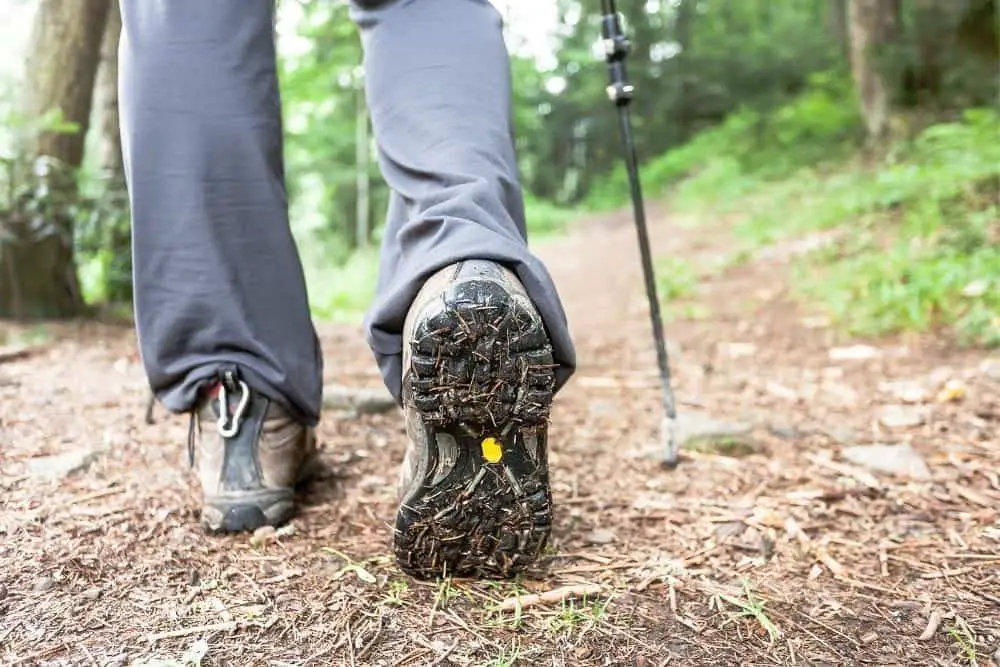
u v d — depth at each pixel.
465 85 1.47
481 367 1.23
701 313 4.79
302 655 1.19
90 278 4.92
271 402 1.60
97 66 4.16
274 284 1.57
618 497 1.87
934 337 3.67
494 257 1.27
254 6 1.51
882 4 9.68
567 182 25.09
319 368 1.67
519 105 23.08
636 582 1.44
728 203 10.25
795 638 1.27
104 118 4.56
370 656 1.19
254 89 1.51
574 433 2.44
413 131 1.45
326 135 12.41
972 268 4.17
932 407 2.64
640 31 22.08
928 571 1.50
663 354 2.15
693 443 2.27
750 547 1.59
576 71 24.77
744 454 2.23
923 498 1.85
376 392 2.61
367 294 7.24
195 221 1.49
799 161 10.75
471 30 1.53
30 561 1.42
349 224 14.07
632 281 6.57
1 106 4.14
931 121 9.18
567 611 1.33
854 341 3.80
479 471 1.31
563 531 1.67
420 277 1.28
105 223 4.15
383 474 1.96
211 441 1.60
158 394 1.60
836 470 2.05
